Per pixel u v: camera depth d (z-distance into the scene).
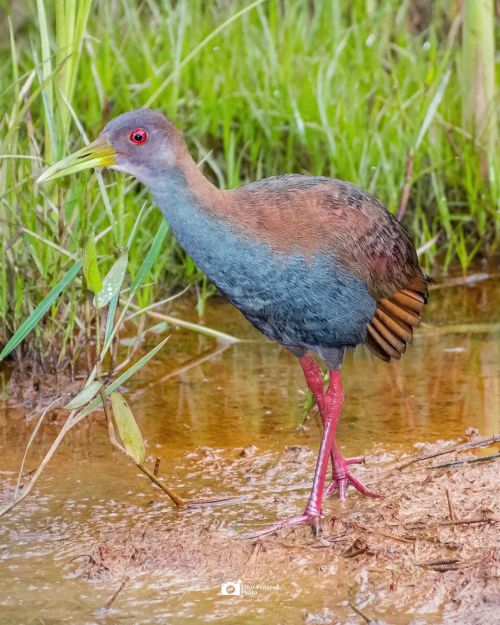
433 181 14.46
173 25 16.09
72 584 8.36
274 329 9.40
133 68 15.70
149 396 11.54
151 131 9.00
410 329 9.91
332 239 9.07
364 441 10.46
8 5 15.94
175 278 13.94
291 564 8.52
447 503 9.22
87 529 9.08
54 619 7.93
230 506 9.41
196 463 10.16
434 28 16.94
